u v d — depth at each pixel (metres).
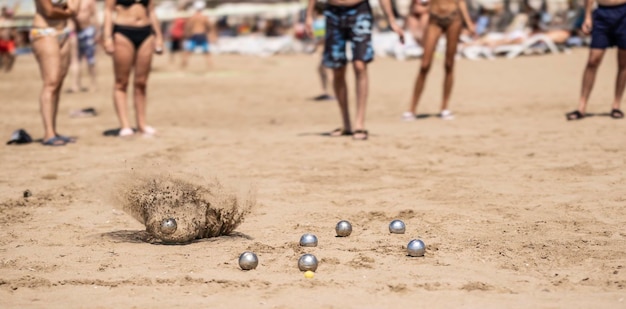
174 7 70.19
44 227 10.42
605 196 11.61
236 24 78.88
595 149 15.29
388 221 10.65
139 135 18.75
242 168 14.44
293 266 8.42
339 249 9.14
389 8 17.61
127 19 18.44
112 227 10.45
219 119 22.86
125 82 18.77
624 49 18.72
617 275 8.09
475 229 10.07
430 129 18.91
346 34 17.50
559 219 10.45
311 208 11.40
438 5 20.30
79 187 13.02
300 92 30.31
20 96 29.62
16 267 8.49
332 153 15.85
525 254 8.91
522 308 7.08
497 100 24.59
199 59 53.47
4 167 14.91
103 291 7.63
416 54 45.81
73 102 27.23
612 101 22.55
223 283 7.83
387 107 24.53
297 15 70.25
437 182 12.97
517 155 15.06
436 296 7.44
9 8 57.66
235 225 9.90
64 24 17.56
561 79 30.02
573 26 47.59
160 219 9.45
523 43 44.16
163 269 8.32
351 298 7.37
